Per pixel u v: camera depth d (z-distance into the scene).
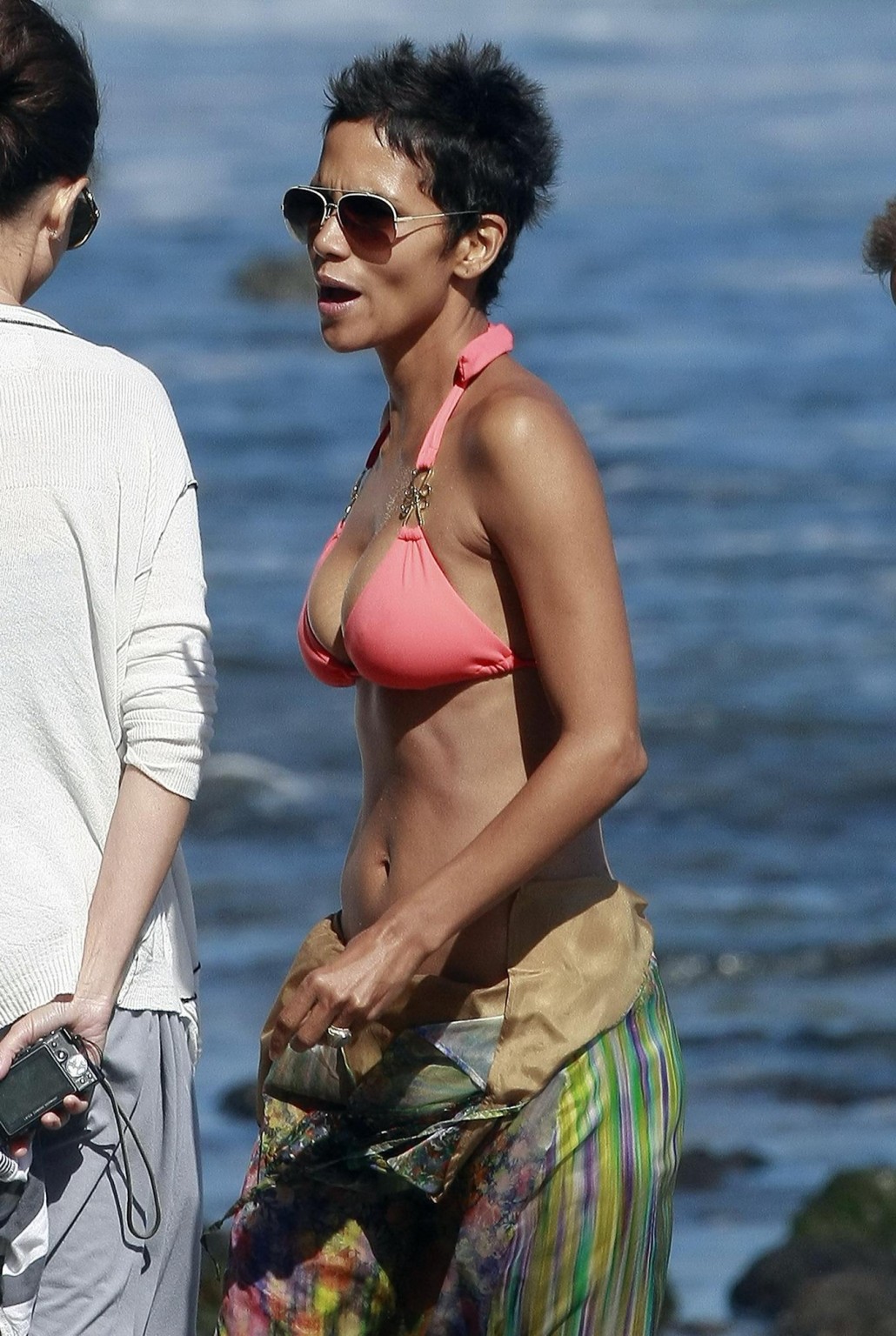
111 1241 10.72
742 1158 28.86
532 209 11.66
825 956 37.69
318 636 11.84
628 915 11.35
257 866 42.31
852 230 129.38
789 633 58.31
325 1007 10.33
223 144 156.25
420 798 11.27
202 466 76.25
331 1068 11.44
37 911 10.23
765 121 175.00
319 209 11.30
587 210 136.25
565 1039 10.84
